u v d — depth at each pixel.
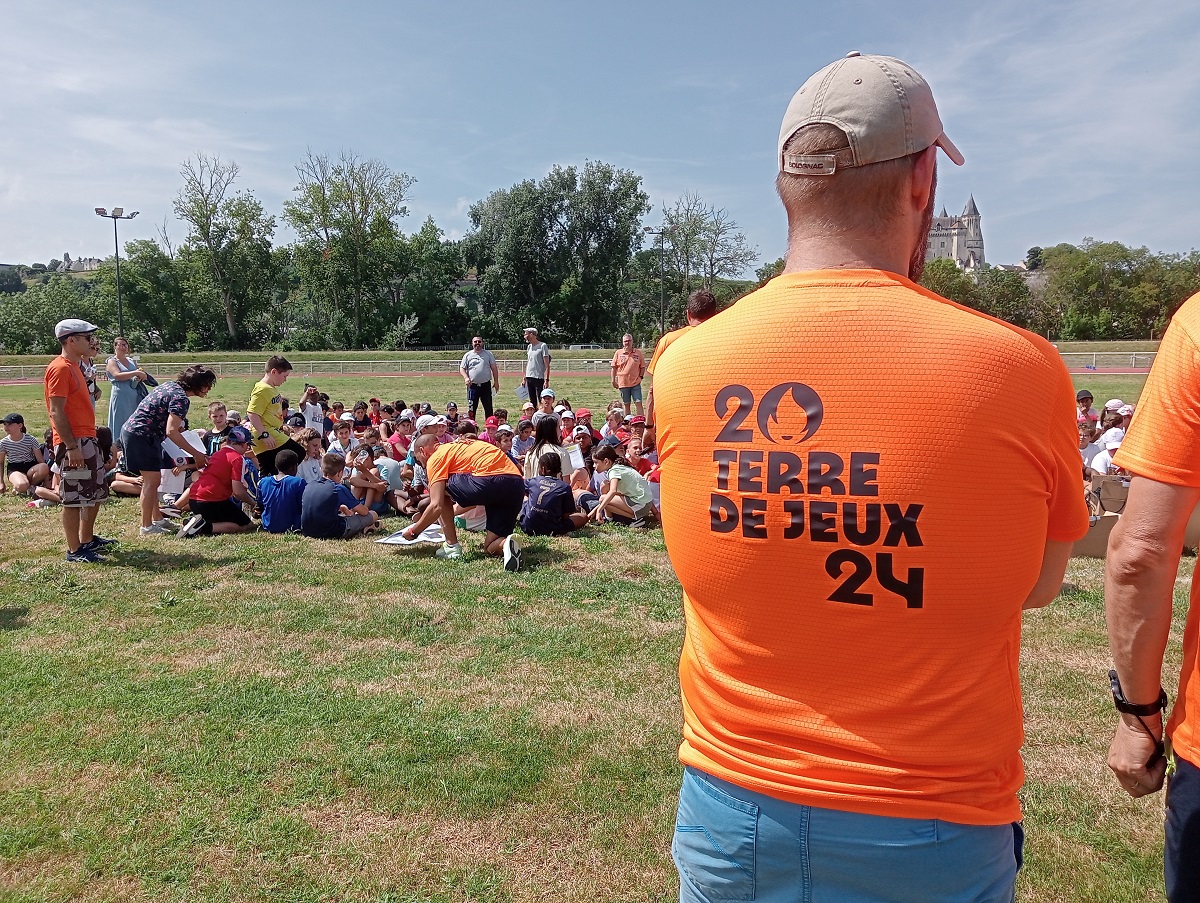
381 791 3.78
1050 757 4.05
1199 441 1.56
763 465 1.35
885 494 1.28
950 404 1.27
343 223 79.06
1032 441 1.29
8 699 4.67
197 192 78.94
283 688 4.82
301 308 85.81
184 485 10.25
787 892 1.39
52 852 3.37
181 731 4.31
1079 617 5.87
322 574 7.02
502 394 27.73
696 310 7.11
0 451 11.00
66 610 6.15
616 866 3.28
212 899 3.11
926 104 1.40
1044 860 3.28
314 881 3.20
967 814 1.32
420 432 10.12
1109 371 38.84
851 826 1.32
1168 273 87.69
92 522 7.54
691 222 77.38
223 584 6.77
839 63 1.46
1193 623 1.70
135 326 82.25
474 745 4.17
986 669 1.34
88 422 7.46
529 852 3.37
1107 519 7.31
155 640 5.58
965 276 83.50
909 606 1.29
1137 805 3.65
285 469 8.86
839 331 1.33
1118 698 1.80
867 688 1.32
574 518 8.70
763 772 1.37
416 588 6.66
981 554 1.28
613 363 15.24
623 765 3.98
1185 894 1.68
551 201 78.56
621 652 5.36
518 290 81.44
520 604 6.27
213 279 81.56
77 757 4.06
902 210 1.43
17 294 83.25
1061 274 91.75
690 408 1.45
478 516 8.66
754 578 1.37
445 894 3.13
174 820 3.57
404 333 76.75
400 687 4.84
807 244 1.45
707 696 1.48
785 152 1.46
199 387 8.67
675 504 1.48
